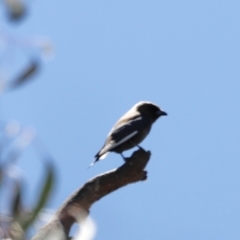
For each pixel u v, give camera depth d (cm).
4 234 507
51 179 536
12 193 517
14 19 601
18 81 604
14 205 516
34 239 613
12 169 514
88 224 563
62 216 955
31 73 606
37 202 528
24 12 603
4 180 514
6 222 510
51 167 537
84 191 1083
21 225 512
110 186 1111
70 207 1025
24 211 521
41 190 533
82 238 551
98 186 1099
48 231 622
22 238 510
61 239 611
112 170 1135
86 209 1080
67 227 948
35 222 520
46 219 531
